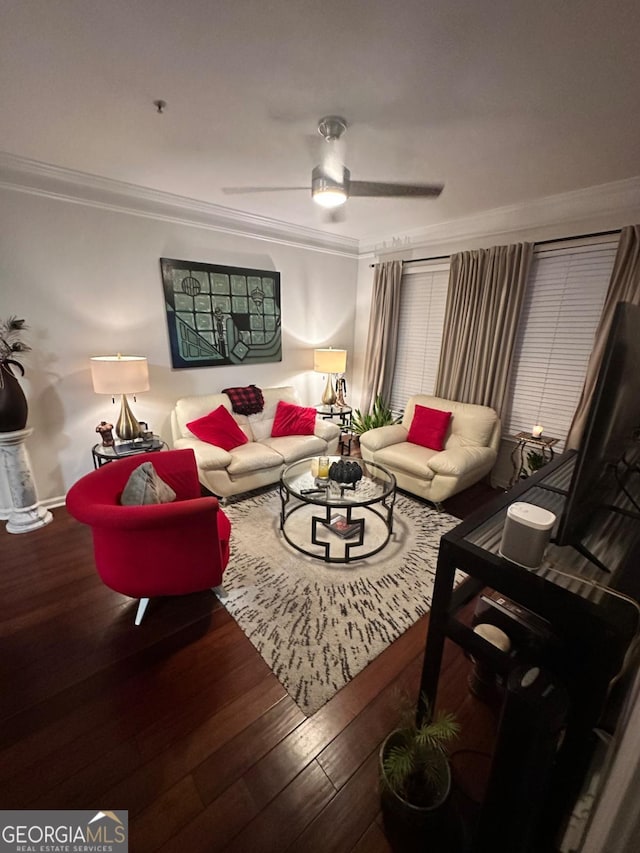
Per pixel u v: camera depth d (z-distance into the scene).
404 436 3.73
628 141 1.98
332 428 3.76
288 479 2.71
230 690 1.54
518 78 1.50
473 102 1.68
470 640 1.15
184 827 1.12
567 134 1.92
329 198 2.07
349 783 1.24
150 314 3.22
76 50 1.39
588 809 1.00
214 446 3.11
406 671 1.65
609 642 0.86
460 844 1.08
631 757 0.68
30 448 2.85
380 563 2.38
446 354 3.74
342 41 1.33
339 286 4.57
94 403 3.07
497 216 3.24
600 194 2.65
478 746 1.36
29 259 2.59
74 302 2.83
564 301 3.01
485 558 1.08
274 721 1.42
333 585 2.17
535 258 3.11
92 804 1.17
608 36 1.26
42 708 1.45
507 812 0.94
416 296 4.13
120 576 1.72
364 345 4.82
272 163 2.41
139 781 1.23
